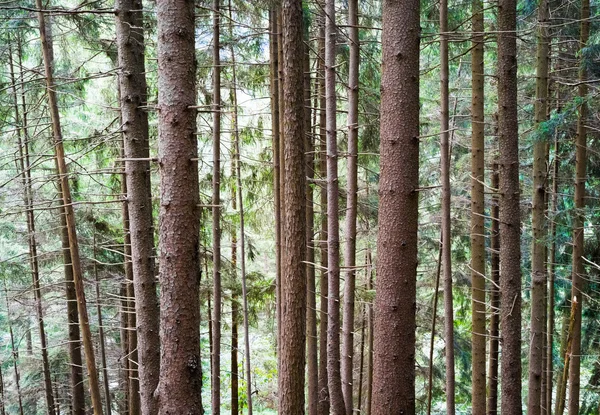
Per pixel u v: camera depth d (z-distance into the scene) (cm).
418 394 1357
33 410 1259
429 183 1172
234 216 1055
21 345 1583
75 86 869
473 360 809
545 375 1015
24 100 946
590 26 809
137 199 665
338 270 732
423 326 1216
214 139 857
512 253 665
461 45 855
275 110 810
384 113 454
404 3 442
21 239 1112
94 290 1095
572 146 949
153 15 796
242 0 779
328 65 723
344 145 985
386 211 453
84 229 1034
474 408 810
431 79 1198
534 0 759
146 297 668
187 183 431
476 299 810
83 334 678
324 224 988
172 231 429
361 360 1244
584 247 945
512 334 671
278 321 823
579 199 808
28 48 982
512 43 630
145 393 665
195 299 437
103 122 1088
